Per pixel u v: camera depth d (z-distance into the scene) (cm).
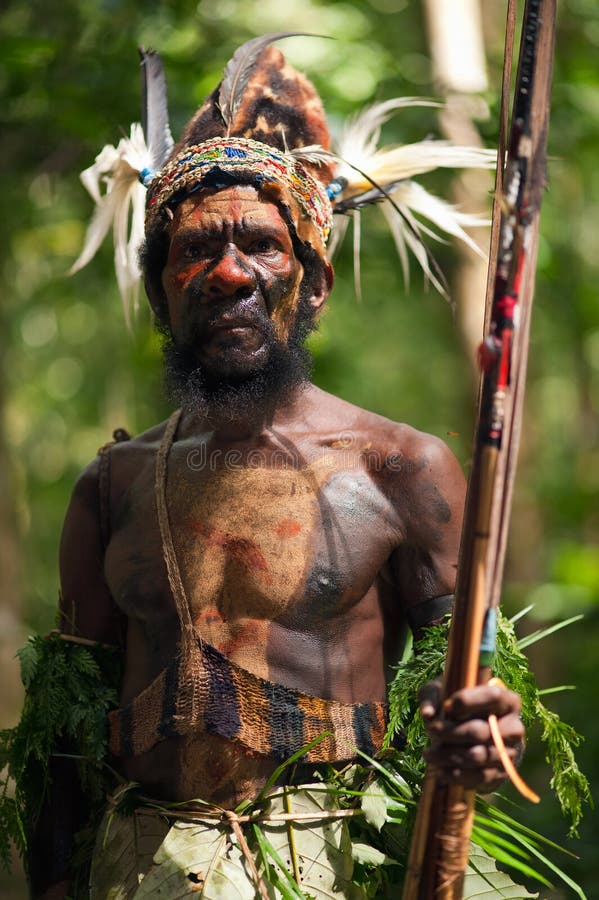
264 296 394
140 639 405
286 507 394
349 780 386
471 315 1071
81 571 432
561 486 1731
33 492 1778
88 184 464
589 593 1266
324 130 443
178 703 382
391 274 1080
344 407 418
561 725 405
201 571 392
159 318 420
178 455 413
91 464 436
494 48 1183
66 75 878
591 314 1434
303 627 387
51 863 426
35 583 1766
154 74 468
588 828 804
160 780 390
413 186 453
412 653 402
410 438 406
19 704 1148
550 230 1210
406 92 930
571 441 1984
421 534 398
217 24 990
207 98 439
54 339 1712
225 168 397
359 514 395
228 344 389
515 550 1334
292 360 401
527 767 986
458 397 1341
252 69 439
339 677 387
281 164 406
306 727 380
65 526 436
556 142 1005
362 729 387
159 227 408
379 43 1082
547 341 1717
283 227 400
